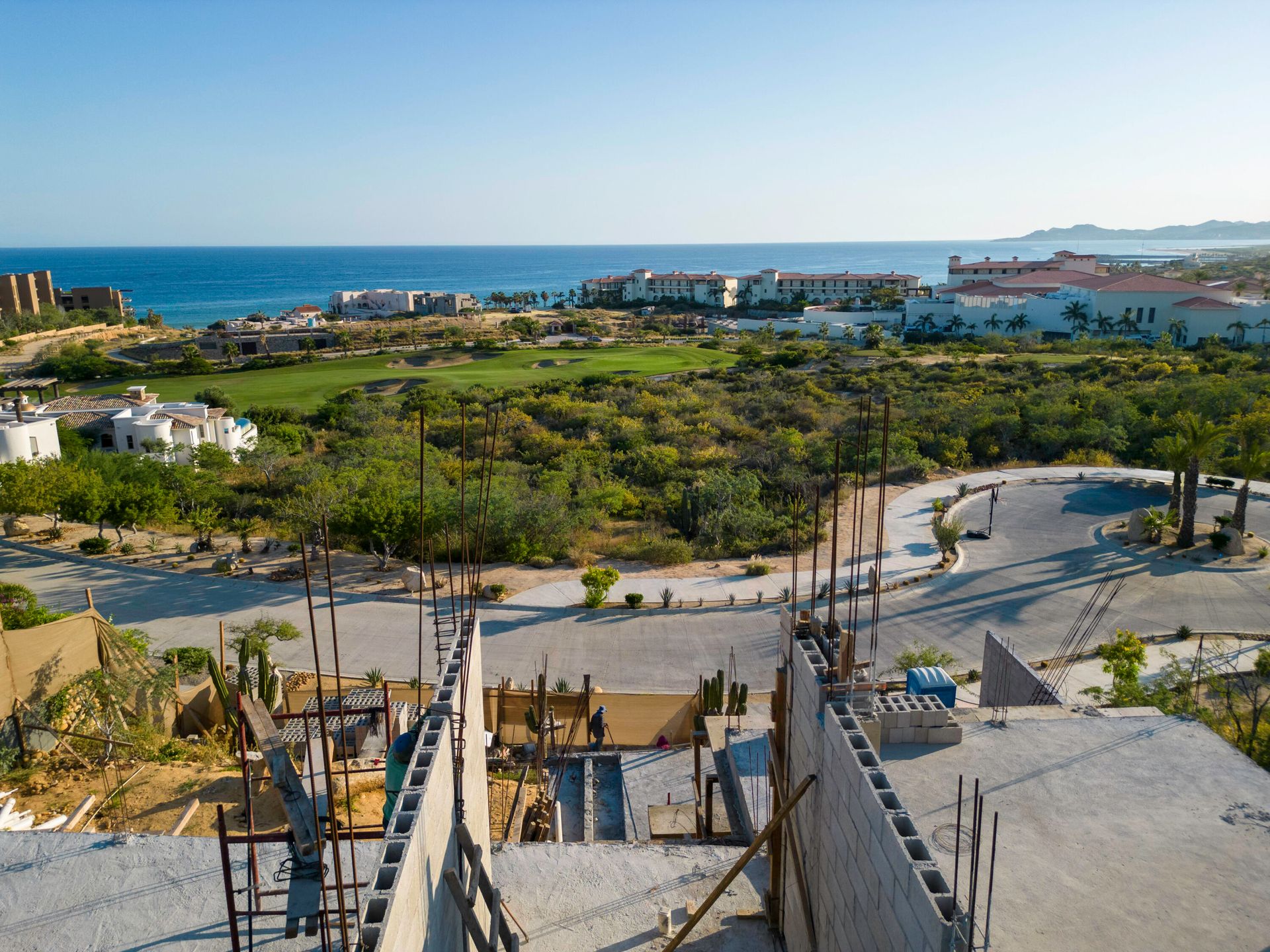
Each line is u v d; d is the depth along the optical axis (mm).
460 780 7469
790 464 51469
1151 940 9367
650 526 43000
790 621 9391
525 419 69000
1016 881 10203
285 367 114188
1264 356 86875
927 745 13141
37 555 37219
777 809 9758
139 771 16344
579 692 23141
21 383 106250
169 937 9953
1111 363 84188
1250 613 30219
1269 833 11164
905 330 132750
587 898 11156
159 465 49750
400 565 36344
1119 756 12883
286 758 5973
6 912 10430
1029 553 36906
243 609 31344
